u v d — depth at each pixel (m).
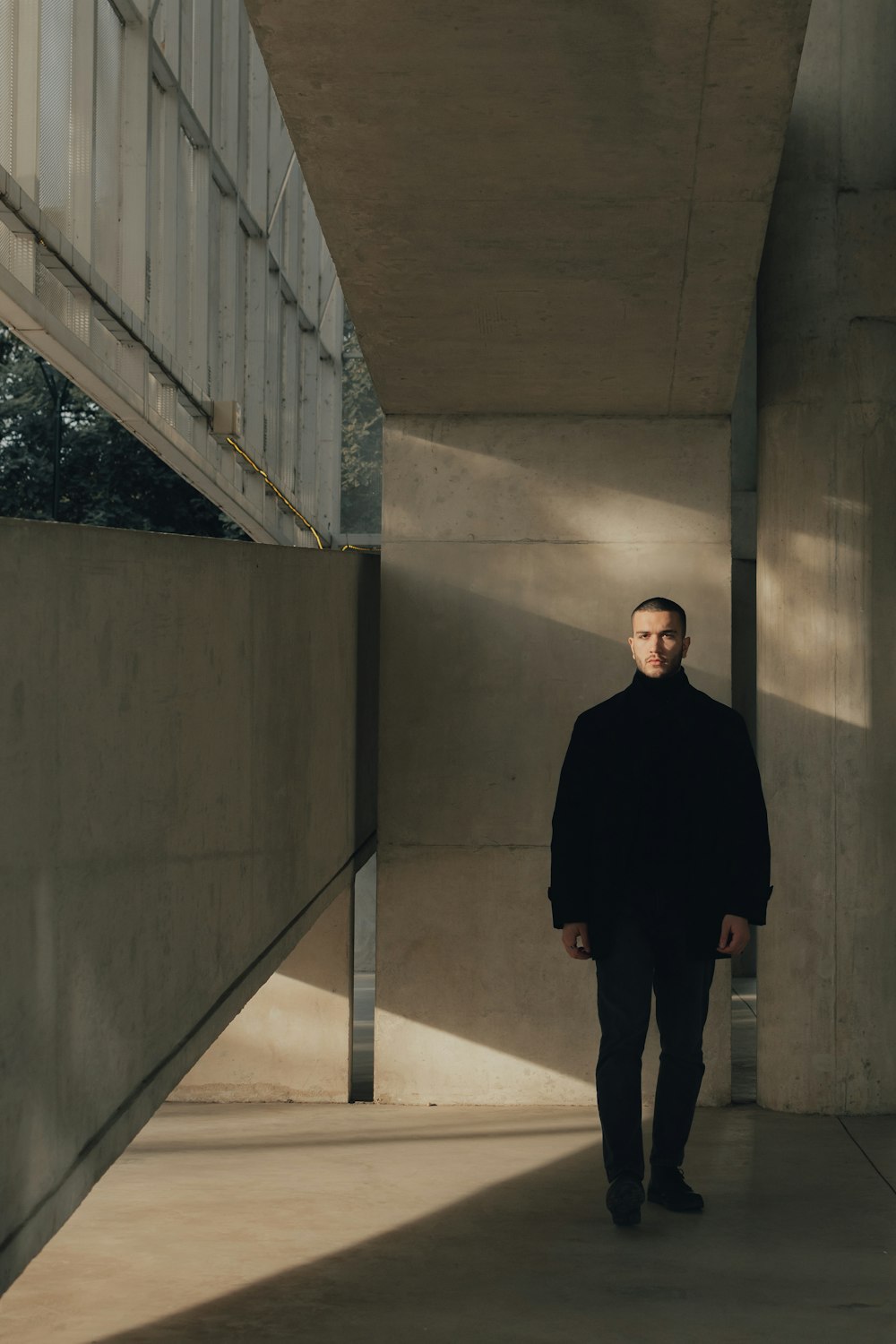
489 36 3.40
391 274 5.00
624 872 4.37
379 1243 4.34
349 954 6.89
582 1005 6.80
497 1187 5.04
